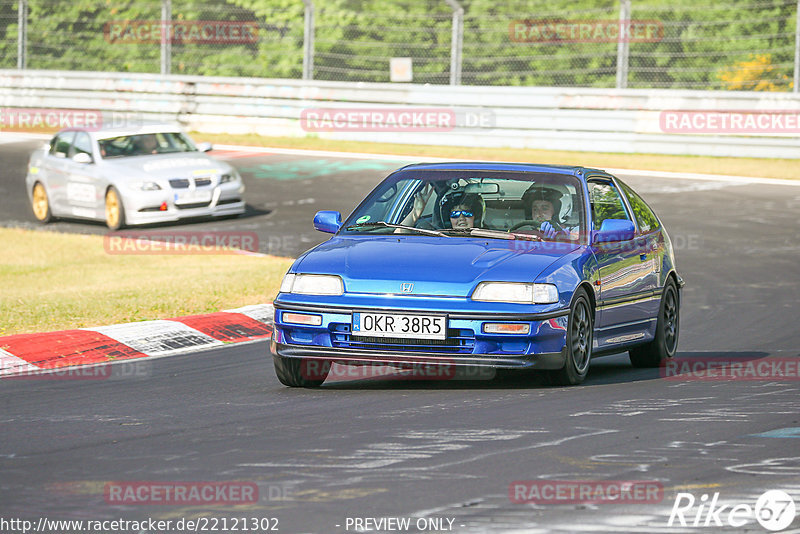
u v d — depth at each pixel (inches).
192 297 1380.4
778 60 3161.9
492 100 2815.0
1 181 2549.2
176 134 2202.3
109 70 3695.9
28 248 1921.8
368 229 938.7
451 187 951.6
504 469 603.2
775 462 618.2
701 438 677.9
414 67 3417.8
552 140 2760.8
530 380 908.6
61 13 3725.4
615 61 3272.6
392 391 863.1
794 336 1170.0
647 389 860.6
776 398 820.6
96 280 1604.3
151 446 674.2
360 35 3467.0
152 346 1119.0
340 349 841.5
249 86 3063.5
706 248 1770.4
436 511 528.1
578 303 873.5
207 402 828.6
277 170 2556.6
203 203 2054.6
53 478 598.5
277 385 906.7
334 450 651.5
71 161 2134.6
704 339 1169.4
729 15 3181.6
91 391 891.4
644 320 993.5
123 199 2026.3
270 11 3479.3
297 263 879.1
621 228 906.7
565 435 685.9
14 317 1252.5
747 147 2620.6
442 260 858.1
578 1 3289.9
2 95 3314.5
